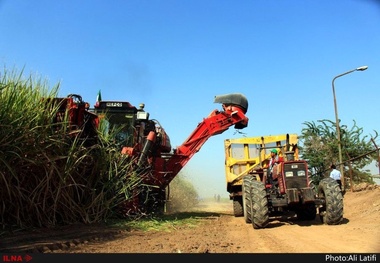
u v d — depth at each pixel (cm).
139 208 921
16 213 650
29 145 655
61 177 697
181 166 1132
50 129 696
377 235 686
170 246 586
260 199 854
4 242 539
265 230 827
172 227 857
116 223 820
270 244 625
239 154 1335
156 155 1109
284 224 929
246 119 1158
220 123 1147
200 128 1150
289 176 884
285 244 621
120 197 862
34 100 682
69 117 746
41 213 695
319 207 935
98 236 652
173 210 1494
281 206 891
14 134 629
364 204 1183
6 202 641
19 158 637
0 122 606
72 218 757
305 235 725
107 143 859
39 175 689
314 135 1809
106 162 838
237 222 1031
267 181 1023
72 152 727
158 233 756
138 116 1041
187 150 1138
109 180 830
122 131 1052
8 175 626
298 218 1005
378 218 912
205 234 757
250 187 884
